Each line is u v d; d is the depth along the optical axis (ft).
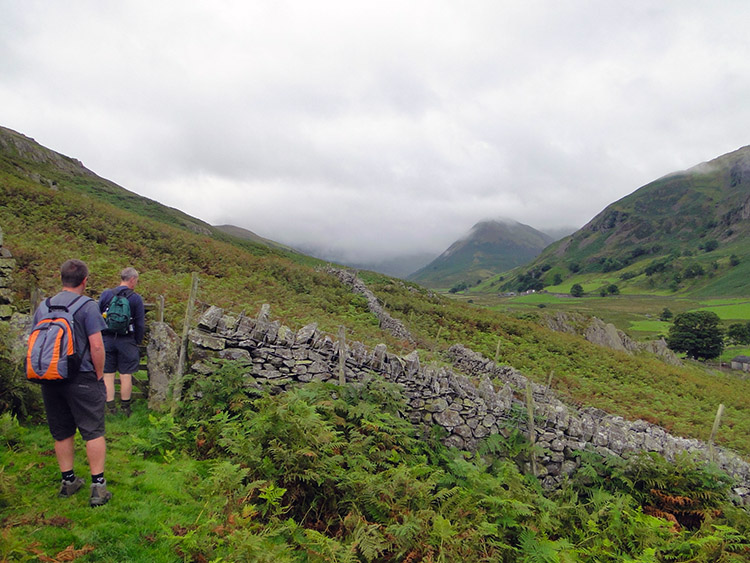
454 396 33.17
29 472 15.03
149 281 48.96
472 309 119.24
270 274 80.79
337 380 29.35
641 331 381.81
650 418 59.26
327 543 14.49
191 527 14.19
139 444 19.03
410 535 16.47
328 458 19.03
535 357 79.41
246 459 18.15
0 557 10.37
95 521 13.29
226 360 24.89
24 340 20.59
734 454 46.98
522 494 24.22
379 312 82.02
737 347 334.85
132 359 21.89
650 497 30.60
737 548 24.25
